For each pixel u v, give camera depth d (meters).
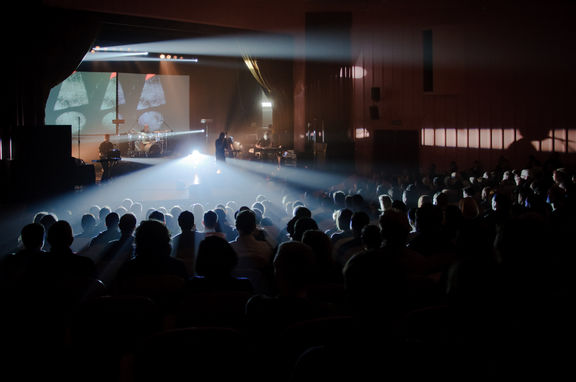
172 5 12.84
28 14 10.75
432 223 3.81
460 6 14.14
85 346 2.71
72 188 10.04
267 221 5.95
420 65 14.73
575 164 12.87
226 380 1.96
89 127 19.78
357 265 1.52
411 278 2.92
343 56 14.58
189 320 2.78
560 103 13.03
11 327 2.88
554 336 1.78
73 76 19.45
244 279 3.01
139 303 2.69
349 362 1.45
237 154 17.73
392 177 11.82
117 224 4.86
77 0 11.62
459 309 1.84
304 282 2.44
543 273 1.85
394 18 14.71
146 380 1.93
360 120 14.98
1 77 10.31
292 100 15.48
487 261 1.88
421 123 14.88
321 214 6.52
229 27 13.88
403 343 1.50
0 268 3.66
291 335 2.08
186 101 21.03
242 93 20.88
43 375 2.84
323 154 14.37
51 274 3.16
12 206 9.45
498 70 13.96
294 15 14.52
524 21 13.39
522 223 1.86
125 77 20.12
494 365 1.75
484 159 14.42
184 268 3.52
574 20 12.60
